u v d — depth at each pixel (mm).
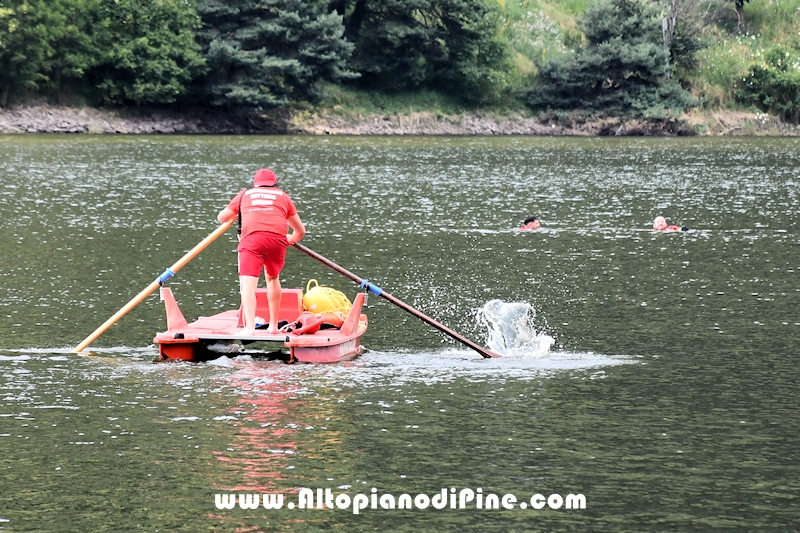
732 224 78250
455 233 71875
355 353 38125
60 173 113812
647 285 52406
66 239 65875
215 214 81125
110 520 22484
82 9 197500
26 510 22953
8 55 190375
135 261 57812
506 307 39406
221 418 29344
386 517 22734
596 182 114188
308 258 60188
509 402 31328
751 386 33406
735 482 24781
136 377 33844
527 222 74875
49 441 27266
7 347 37875
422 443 27359
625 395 32281
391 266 57688
